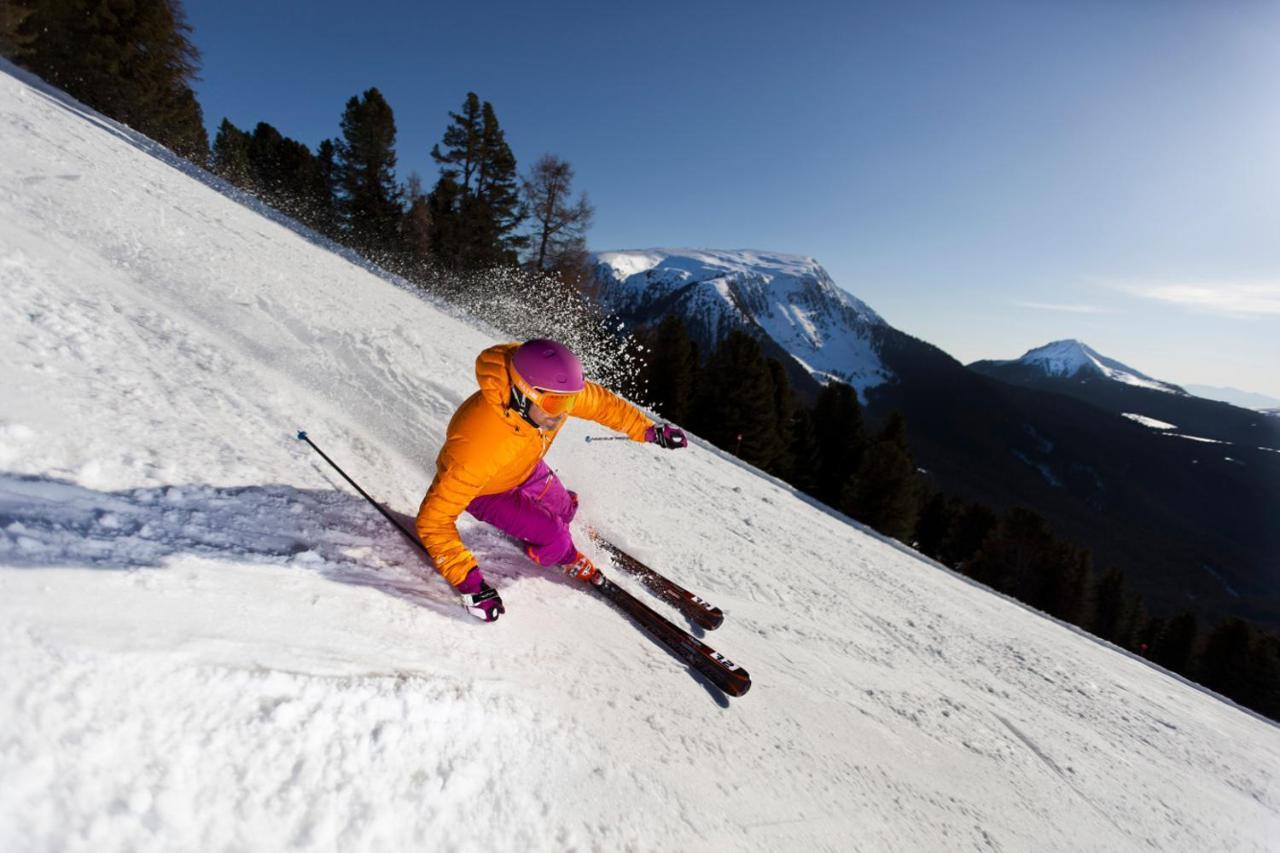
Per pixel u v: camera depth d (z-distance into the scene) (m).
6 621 1.25
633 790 1.92
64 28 25.28
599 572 3.06
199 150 35.97
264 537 2.14
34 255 3.53
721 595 4.02
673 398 37.12
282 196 33.44
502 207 34.28
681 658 2.80
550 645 2.40
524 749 1.81
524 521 2.66
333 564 2.19
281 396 3.56
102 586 1.51
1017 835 2.75
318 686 1.56
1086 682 5.41
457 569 2.23
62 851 1.01
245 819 1.23
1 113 7.46
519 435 2.21
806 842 2.12
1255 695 36.72
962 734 3.45
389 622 2.01
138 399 2.61
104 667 1.28
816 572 5.46
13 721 1.10
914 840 2.42
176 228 6.41
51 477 1.84
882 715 3.27
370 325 6.59
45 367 2.42
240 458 2.59
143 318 3.58
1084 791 3.39
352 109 36.12
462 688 1.87
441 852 1.42
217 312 4.59
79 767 1.11
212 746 1.30
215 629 1.57
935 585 7.18
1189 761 4.49
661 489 6.23
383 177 37.12
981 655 4.99
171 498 2.08
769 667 3.23
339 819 1.34
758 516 6.84
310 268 8.99
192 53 29.19
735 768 2.29
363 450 3.40
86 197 5.56
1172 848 3.21
